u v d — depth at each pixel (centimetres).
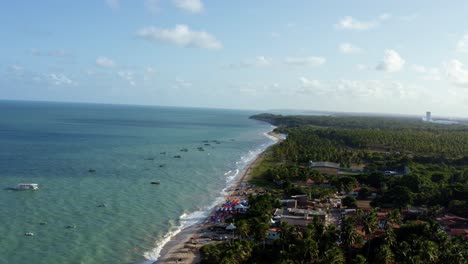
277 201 16400
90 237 12631
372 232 11506
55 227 13225
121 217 14700
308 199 17600
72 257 11156
